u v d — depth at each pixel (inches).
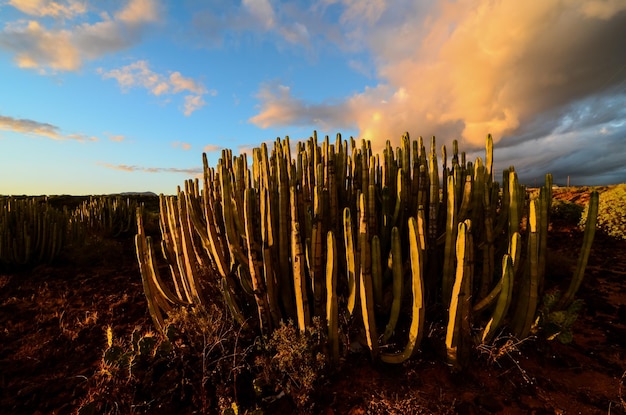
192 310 152.6
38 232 323.0
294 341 119.0
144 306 215.0
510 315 145.2
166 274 298.7
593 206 136.6
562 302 143.0
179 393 119.7
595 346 144.2
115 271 307.1
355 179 164.7
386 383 117.5
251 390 119.5
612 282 233.5
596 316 175.6
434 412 103.5
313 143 162.7
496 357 121.9
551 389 114.8
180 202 158.4
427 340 134.2
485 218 136.4
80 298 234.7
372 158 163.0
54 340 171.6
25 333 181.3
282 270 140.6
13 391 131.8
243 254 154.8
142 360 127.6
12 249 306.7
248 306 157.3
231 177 167.9
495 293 126.1
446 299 131.5
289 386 113.6
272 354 130.2
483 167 145.6
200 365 126.5
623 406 104.1
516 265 125.3
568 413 104.0
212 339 132.4
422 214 133.3
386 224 150.6
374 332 120.6
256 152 165.6
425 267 143.9
